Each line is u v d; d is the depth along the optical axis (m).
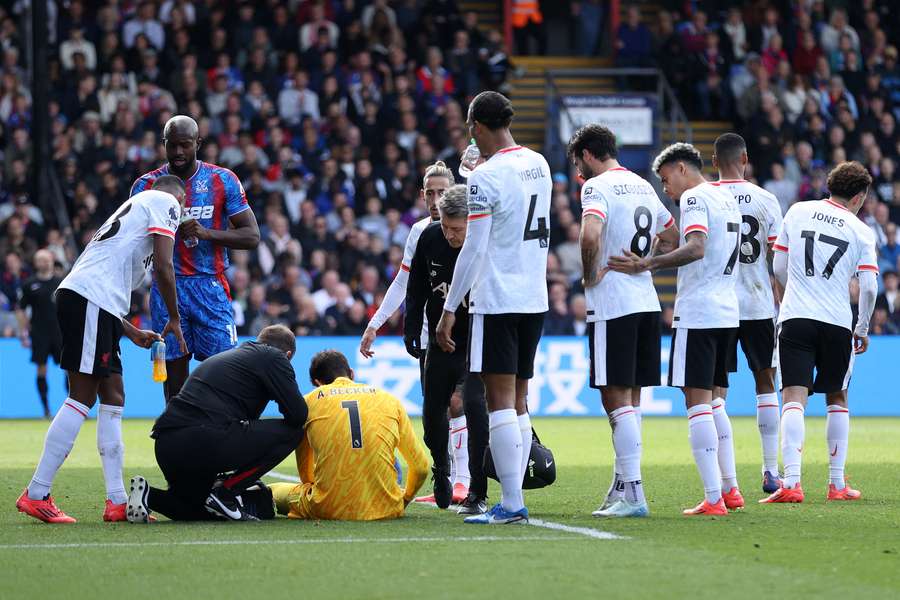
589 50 89.00
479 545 21.16
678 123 83.62
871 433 53.50
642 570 18.70
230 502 24.59
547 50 91.06
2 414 64.69
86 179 73.62
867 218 75.81
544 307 23.94
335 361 26.53
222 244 29.08
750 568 18.92
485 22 91.69
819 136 80.94
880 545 21.28
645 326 25.61
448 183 28.50
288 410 24.89
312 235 70.88
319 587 17.50
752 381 68.81
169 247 25.80
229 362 25.09
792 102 81.94
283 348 25.84
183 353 28.98
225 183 29.45
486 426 25.31
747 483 33.16
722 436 27.25
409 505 28.14
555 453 42.62
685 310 26.14
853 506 27.62
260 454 24.73
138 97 76.62
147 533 22.88
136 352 65.19
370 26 83.00
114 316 25.25
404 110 78.12
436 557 19.89
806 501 28.88
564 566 19.05
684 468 36.94
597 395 67.12
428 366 26.61
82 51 78.94
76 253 69.81
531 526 23.64
